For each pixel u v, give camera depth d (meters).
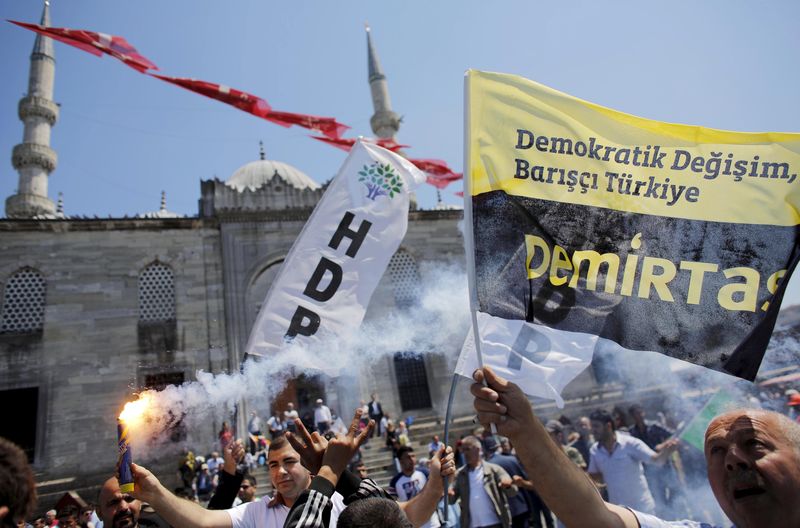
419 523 3.59
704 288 3.38
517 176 3.50
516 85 3.60
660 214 3.51
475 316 3.24
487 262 3.38
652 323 3.37
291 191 26.88
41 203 30.23
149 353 23.34
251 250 25.59
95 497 19.52
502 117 3.56
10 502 1.89
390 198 6.14
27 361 22.09
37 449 20.94
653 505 6.79
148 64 13.20
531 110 3.57
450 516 7.37
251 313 25.09
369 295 5.82
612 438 7.07
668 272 3.43
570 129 3.58
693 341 3.32
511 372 3.85
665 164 3.55
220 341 24.12
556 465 2.23
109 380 22.55
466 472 7.24
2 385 21.59
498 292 3.35
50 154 31.23
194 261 25.19
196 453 19.91
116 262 24.27
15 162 30.66
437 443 17.50
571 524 2.20
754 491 2.02
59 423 21.47
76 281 23.50
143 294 24.48
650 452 6.86
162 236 25.22
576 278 3.43
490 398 2.32
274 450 3.78
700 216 3.47
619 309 3.39
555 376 3.78
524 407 2.31
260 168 32.84
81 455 21.22
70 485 20.08
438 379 25.33
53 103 32.16
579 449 9.73
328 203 6.05
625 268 3.45
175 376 23.30
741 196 3.46
